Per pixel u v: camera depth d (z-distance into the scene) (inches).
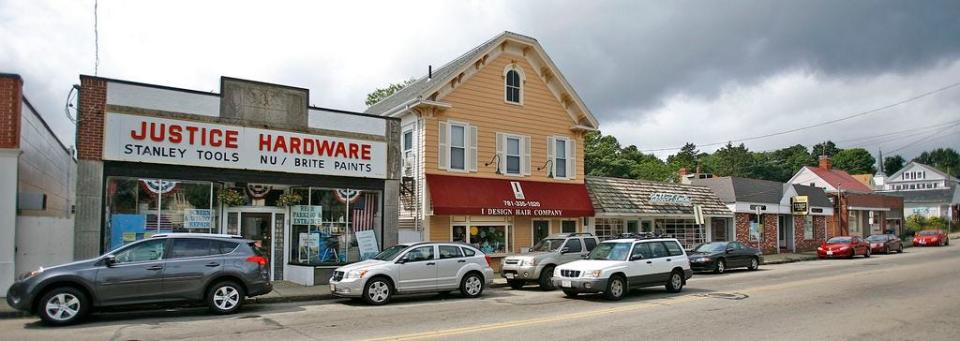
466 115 924.0
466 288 652.7
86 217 610.9
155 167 650.2
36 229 592.1
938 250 1632.6
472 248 674.8
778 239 1476.4
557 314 518.3
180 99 668.1
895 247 1567.4
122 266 478.9
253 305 585.9
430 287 627.2
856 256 1395.2
